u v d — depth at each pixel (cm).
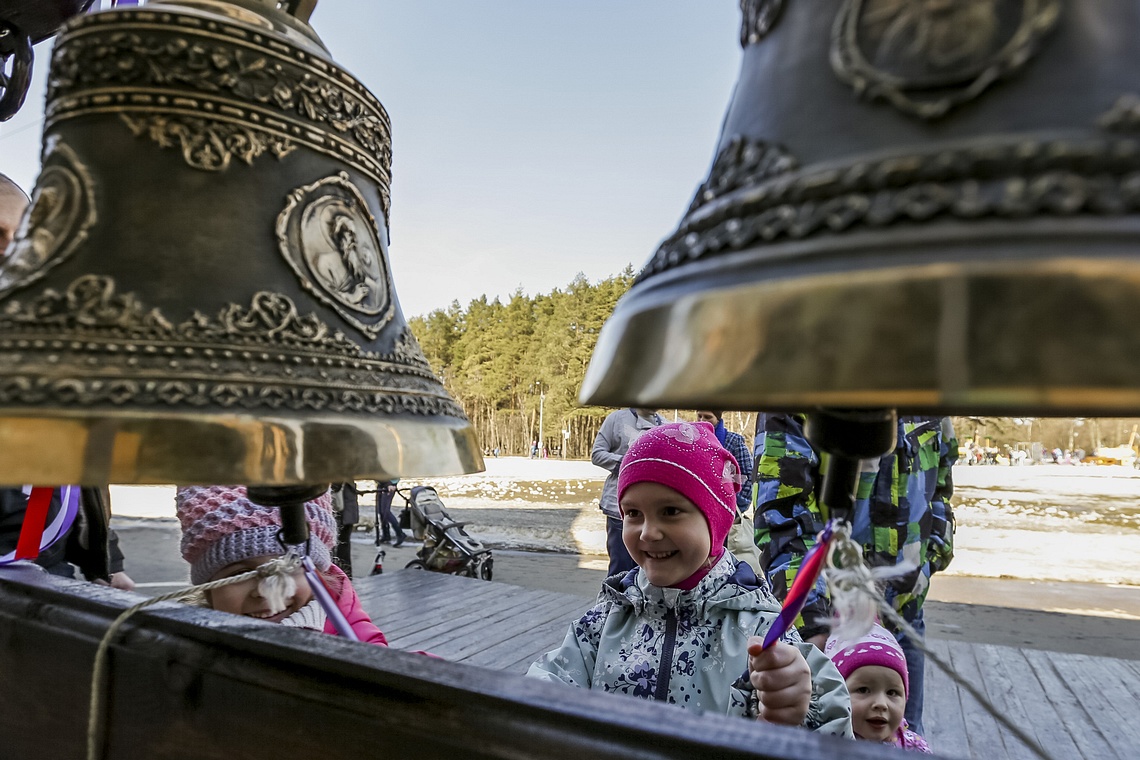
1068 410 65
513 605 461
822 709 133
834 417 61
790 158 48
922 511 202
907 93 44
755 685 117
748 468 351
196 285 75
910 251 39
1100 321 34
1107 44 43
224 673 83
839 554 68
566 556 802
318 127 86
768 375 39
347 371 77
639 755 61
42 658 100
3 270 79
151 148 78
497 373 4394
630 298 55
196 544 150
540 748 65
